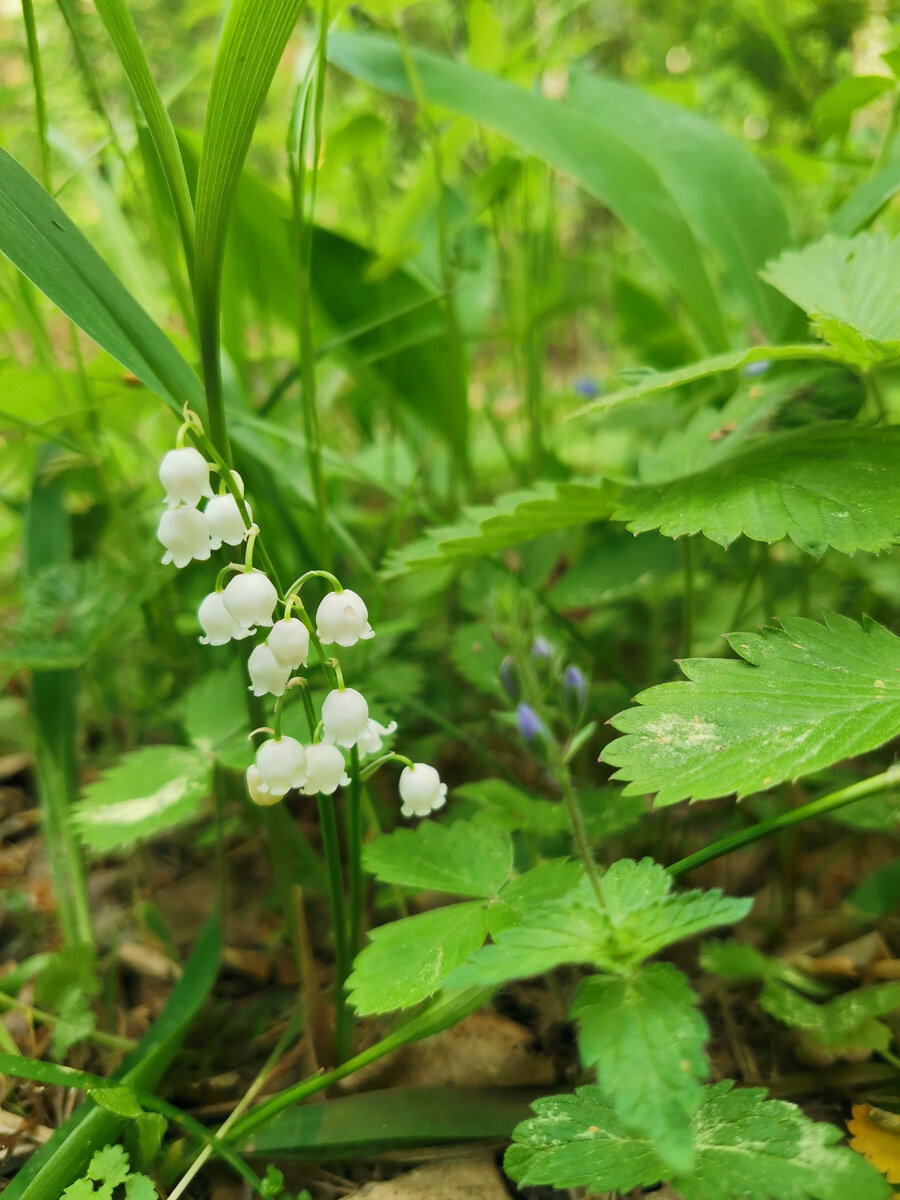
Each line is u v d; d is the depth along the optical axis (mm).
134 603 231
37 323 246
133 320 151
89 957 182
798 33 333
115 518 258
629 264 469
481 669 246
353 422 431
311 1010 169
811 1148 118
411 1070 172
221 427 155
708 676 144
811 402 192
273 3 121
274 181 433
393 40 267
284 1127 159
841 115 239
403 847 159
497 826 184
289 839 199
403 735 264
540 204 347
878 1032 157
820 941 198
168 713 262
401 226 309
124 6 130
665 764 132
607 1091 104
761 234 236
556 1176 123
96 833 180
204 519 129
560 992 189
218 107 128
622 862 127
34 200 147
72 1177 141
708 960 169
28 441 263
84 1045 191
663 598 277
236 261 287
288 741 130
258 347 449
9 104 285
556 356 562
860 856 226
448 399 291
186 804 184
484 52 298
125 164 213
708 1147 122
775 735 132
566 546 277
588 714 256
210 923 198
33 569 256
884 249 185
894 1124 151
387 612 298
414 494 342
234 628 131
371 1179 158
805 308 181
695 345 340
